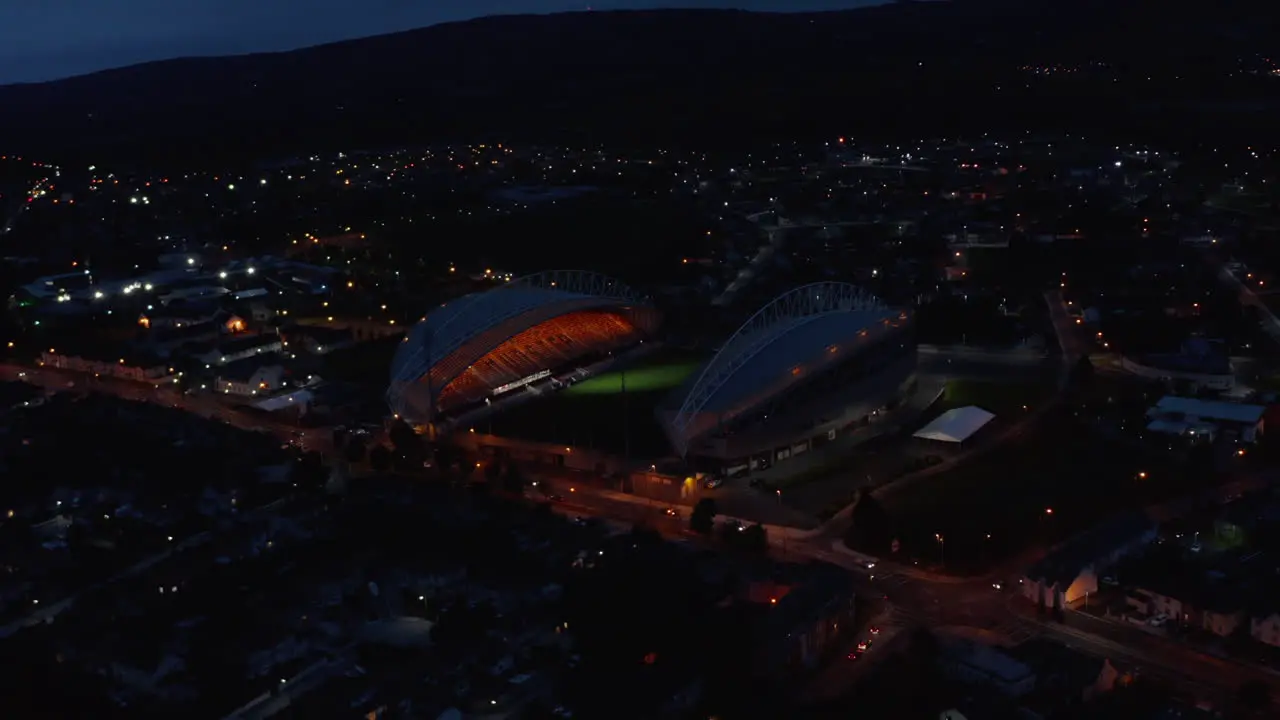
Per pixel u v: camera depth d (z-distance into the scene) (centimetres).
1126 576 11125
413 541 12325
